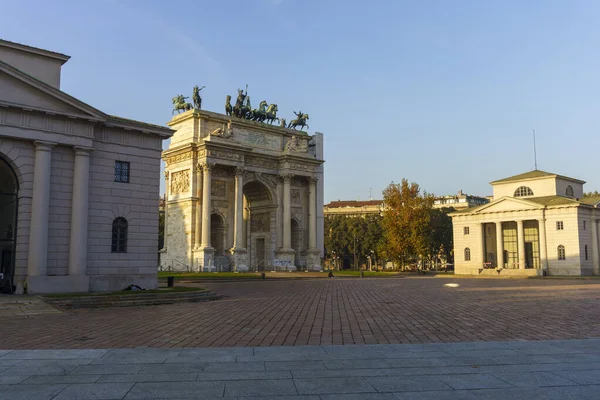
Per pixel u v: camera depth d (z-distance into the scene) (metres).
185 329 24.97
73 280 43.16
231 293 50.66
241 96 108.19
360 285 65.56
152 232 48.91
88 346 20.16
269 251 108.81
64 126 43.75
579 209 96.12
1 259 47.50
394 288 58.62
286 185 108.00
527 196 109.62
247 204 114.75
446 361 16.16
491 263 107.00
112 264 46.47
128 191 47.91
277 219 108.38
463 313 31.66
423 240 115.75
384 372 14.64
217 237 102.62
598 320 27.72
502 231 109.25
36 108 41.97
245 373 14.56
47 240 42.75
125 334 23.39
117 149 47.62
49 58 48.34
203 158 95.62
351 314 31.41
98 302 37.31
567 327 24.91
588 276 92.94
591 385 13.12
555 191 106.12
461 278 90.25
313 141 123.94
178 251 97.94
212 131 99.81
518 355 17.12
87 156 44.94
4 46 45.91
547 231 98.94
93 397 12.09
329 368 15.18
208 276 77.31
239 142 103.38
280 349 18.36
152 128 49.12
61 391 12.62
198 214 95.75
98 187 46.25
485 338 21.66
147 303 38.72
